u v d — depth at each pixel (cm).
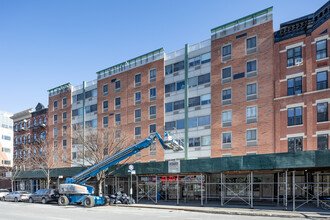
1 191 4119
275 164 2012
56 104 5534
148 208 2412
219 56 3375
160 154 3772
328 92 2602
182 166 2484
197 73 3572
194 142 3481
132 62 4309
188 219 1652
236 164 2192
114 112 4419
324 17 2700
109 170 3095
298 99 2766
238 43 3238
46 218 1758
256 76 3061
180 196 3484
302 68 2789
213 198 3209
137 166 2816
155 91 3956
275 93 2920
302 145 2694
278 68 2928
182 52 3769
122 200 2703
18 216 1892
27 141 6078
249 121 3062
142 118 4034
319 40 2712
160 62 3947
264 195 2980
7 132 7750
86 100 4966
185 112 3594
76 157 4884
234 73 3231
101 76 4731
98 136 3516
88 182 4109
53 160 4900
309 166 1880
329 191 2680
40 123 5841
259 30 3091
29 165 5162
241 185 3114
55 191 3142
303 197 2747
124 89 4338
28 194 3553
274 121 2895
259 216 1809
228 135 3206
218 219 1645
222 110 3281
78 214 1958
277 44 2962
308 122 2672
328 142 2552
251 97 3080
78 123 5016
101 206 2611
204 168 2355
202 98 3488
